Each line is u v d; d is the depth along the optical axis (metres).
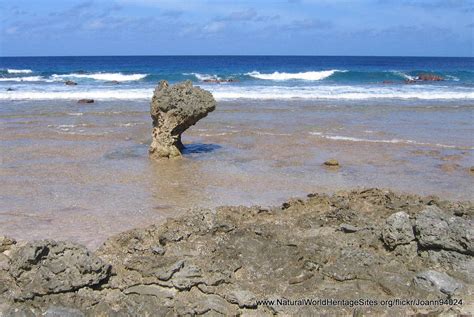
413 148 23.44
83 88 48.59
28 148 22.23
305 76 66.50
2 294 8.77
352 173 18.88
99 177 18.00
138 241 10.76
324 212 12.61
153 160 20.69
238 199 15.62
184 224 11.16
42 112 32.50
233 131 27.06
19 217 13.89
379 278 9.52
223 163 20.28
